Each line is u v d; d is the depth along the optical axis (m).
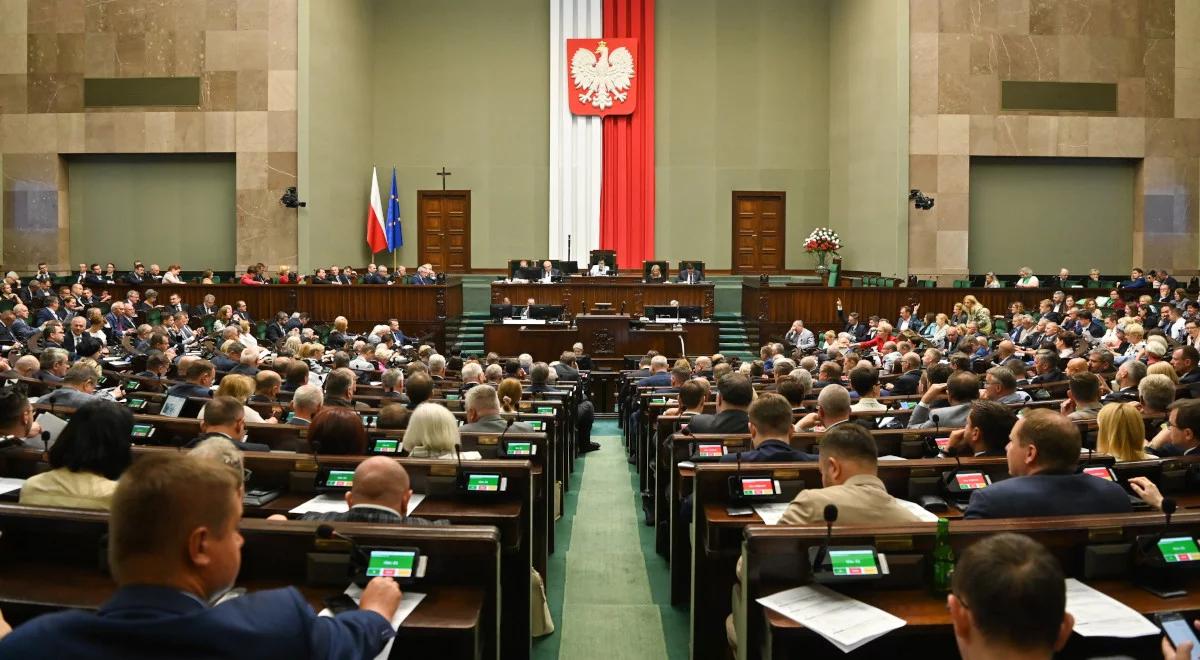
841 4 24.67
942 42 21.19
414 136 25.27
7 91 22.00
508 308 19.02
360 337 16.73
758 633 3.32
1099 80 21.67
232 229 22.17
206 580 2.11
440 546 3.34
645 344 18.62
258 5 21.39
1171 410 5.73
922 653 3.19
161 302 19.27
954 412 6.29
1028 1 21.39
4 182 22.12
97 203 22.42
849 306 19.83
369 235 24.05
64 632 1.92
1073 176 22.12
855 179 23.77
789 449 4.86
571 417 10.17
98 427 3.86
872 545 3.26
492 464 4.75
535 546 6.04
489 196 25.36
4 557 3.51
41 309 15.79
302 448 6.03
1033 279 20.41
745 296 21.77
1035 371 10.47
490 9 25.28
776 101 25.34
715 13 25.28
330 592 3.21
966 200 21.25
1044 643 1.98
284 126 21.34
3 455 4.91
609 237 25.11
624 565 6.82
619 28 25.05
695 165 25.34
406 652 3.23
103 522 3.43
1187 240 22.08
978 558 2.06
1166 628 2.85
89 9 21.80
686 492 5.69
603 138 25.16
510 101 25.27
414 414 5.12
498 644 3.38
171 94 21.66
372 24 25.25
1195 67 21.89
